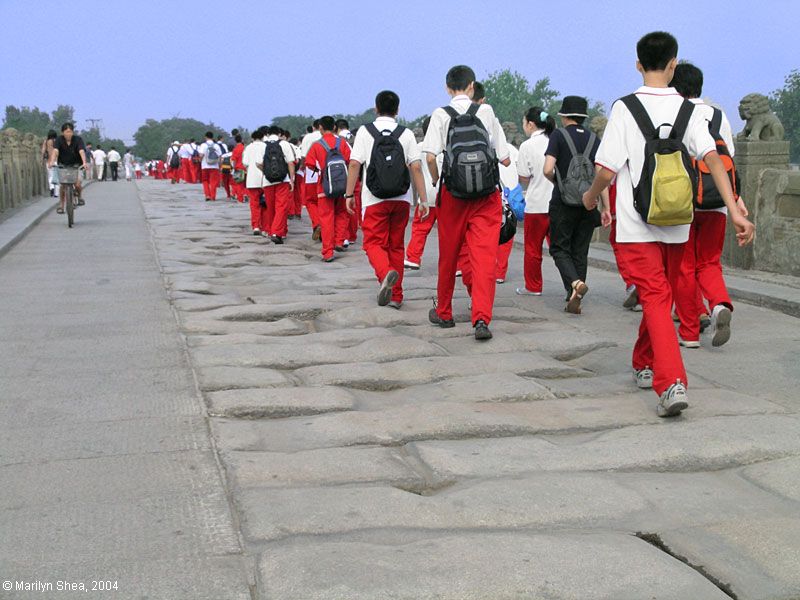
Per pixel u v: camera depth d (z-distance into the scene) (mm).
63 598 2764
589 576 2895
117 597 2771
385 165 7277
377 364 5652
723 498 3615
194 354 5914
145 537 3189
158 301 8016
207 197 24938
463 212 6344
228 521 3328
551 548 3088
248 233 14984
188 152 38844
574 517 3398
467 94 6434
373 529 3271
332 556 2998
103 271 10016
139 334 6590
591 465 3957
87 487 3654
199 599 2762
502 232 8164
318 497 3533
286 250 12469
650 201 4367
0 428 4410
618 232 4598
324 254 11234
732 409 4734
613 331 6852
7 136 21578
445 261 6629
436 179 6426
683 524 3355
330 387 5125
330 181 10852
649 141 4426
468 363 5691
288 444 4230
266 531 3229
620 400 4938
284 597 2744
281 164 13125
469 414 4582
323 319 7359
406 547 3088
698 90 6102
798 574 2943
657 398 4977
